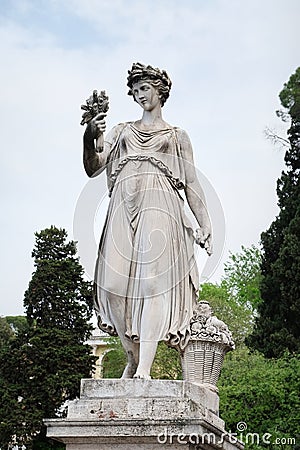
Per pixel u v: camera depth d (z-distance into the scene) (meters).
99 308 5.98
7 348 29.08
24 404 27.97
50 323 29.25
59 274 29.80
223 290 27.02
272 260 25.75
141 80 6.30
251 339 24.22
